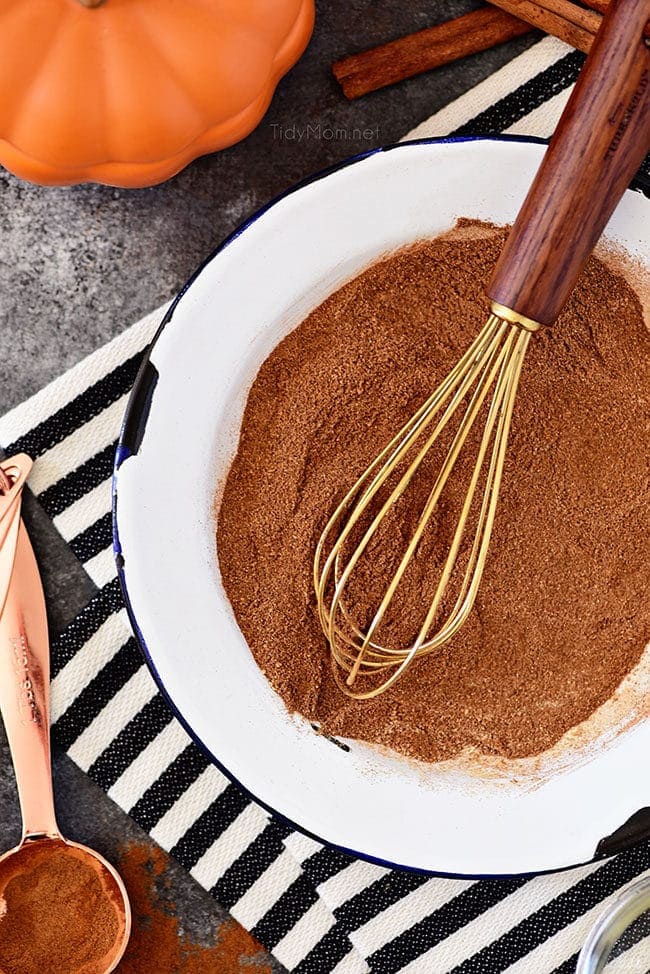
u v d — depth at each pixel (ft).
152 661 1.83
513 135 1.76
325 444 1.86
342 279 1.84
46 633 1.91
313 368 1.85
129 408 1.80
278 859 1.95
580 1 1.85
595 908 1.94
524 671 1.90
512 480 1.86
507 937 1.95
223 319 1.80
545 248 1.63
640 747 1.89
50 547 1.92
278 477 1.86
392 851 1.87
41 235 1.90
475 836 1.88
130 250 1.90
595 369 1.86
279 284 1.80
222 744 1.85
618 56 1.58
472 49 1.87
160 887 1.96
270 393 1.86
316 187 1.77
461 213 1.81
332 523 1.80
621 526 1.88
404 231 1.81
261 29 1.70
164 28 1.68
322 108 1.90
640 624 1.90
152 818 1.94
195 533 1.84
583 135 1.60
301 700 1.87
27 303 1.90
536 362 1.85
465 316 1.85
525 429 1.86
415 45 1.86
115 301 1.91
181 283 1.91
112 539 1.90
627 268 1.83
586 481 1.87
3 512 1.88
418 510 1.86
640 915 1.90
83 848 1.92
